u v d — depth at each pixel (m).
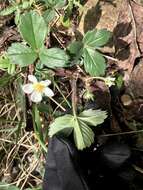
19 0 0.17
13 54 0.14
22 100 0.15
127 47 0.15
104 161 0.14
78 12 0.16
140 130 0.14
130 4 0.16
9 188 0.15
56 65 0.14
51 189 0.13
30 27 0.14
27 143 0.16
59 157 0.13
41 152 0.15
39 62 0.15
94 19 0.16
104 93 0.15
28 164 0.16
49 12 0.15
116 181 0.14
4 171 0.16
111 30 0.16
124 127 0.15
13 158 0.16
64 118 0.14
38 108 0.15
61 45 0.16
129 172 0.14
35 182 0.15
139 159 0.15
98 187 0.14
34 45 0.14
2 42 0.17
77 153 0.13
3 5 0.17
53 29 0.16
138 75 0.15
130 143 0.15
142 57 0.15
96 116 0.14
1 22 0.17
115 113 0.15
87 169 0.14
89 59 0.14
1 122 0.16
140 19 0.16
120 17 0.16
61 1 0.15
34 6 0.16
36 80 0.14
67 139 0.13
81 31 0.16
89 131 0.13
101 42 0.14
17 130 0.15
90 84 0.15
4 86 0.16
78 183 0.13
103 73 0.14
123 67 0.15
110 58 0.16
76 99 0.15
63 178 0.13
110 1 0.16
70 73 0.16
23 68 0.16
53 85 0.16
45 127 0.15
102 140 0.15
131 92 0.15
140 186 0.14
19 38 0.17
